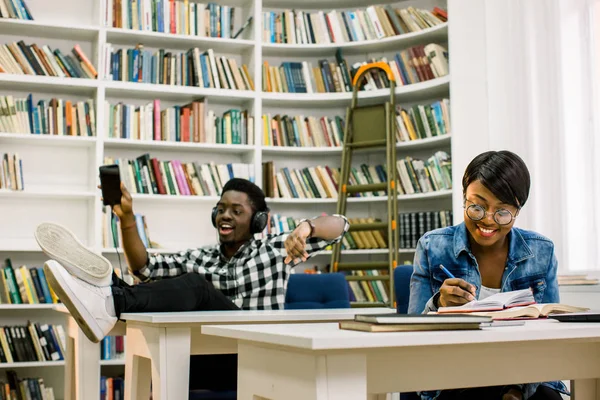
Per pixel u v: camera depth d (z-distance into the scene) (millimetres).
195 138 4543
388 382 1094
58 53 4328
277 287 2760
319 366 1002
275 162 4953
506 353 1221
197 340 1796
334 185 4801
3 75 4156
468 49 4215
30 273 4188
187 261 2818
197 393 2191
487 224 1648
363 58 5027
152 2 4523
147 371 1939
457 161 4203
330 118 5031
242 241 2838
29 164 4410
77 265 1895
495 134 3990
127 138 4410
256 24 4719
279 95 4746
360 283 4684
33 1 4473
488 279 1786
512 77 3871
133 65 4449
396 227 4527
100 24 4383
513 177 1625
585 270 3385
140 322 1861
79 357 2240
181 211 4688
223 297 2217
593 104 3484
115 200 2639
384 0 4934
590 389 1523
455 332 1046
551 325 1250
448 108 4445
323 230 2646
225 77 4648
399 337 980
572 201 3531
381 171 4727
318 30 4840
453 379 1156
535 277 1770
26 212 4406
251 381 1194
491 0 4043
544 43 3707
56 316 4367
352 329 1124
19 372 4301
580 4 3570
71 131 4312
